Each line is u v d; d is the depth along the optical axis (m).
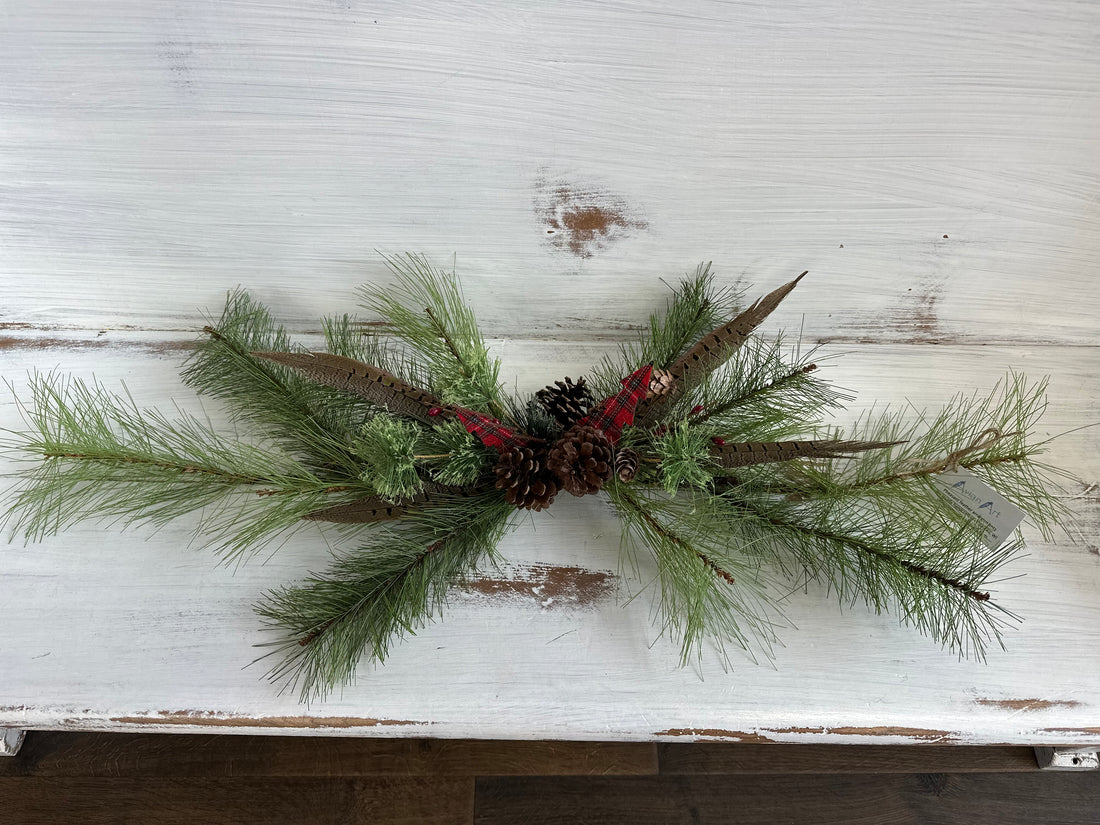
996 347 0.86
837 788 1.03
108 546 0.76
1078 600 0.75
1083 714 0.71
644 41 0.65
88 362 0.84
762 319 0.70
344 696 0.71
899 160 0.72
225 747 1.03
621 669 0.72
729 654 0.73
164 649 0.73
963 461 0.67
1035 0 0.62
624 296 0.83
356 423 0.75
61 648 0.72
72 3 0.63
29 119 0.70
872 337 0.86
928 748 1.05
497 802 1.02
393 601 0.68
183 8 0.64
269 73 0.67
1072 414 0.83
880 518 0.73
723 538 0.72
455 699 0.71
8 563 0.75
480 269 0.81
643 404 0.70
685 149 0.72
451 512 0.70
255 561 0.76
